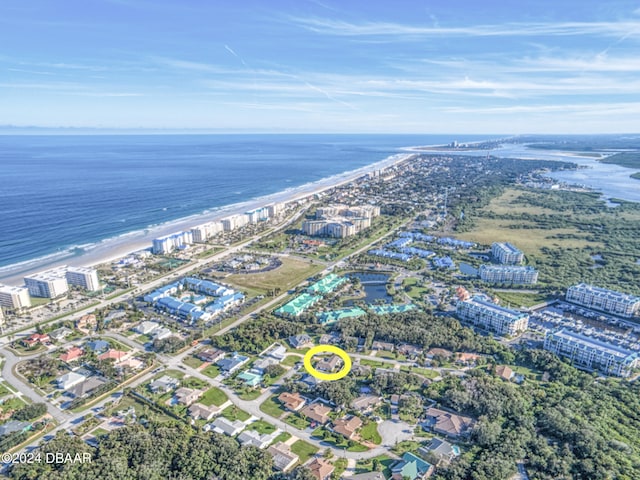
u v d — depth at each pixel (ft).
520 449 625.82
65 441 615.16
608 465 588.50
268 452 612.70
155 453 601.21
